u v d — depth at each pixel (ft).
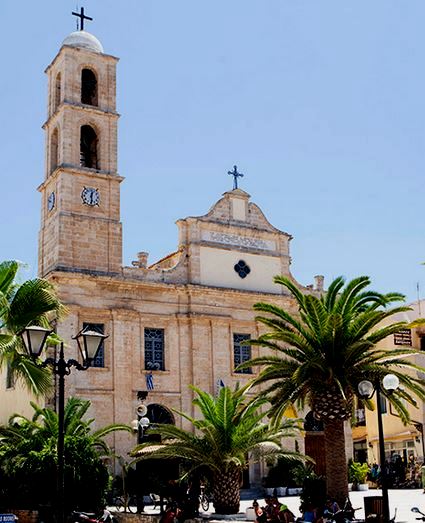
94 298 136.56
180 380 141.38
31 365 87.71
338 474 87.81
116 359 135.23
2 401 139.23
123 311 137.59
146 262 146.51
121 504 120.47
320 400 89.30
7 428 106.11
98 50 151.84
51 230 140.05
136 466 121.08
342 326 87.20
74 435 99.35
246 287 153.48
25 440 99.71
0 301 87.20
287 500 122.52
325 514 76.59
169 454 94.48
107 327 136.56
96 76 150.92
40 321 89.97
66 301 133.18
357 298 90.38
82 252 137.39
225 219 154.71
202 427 94.07
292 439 146.00
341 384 85.51
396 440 157.89
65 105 143.64
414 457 150.61
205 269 149.38
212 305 148.15
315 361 85.15
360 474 140.97
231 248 153.58
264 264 157.38
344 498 87.40
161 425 97.81
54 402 126.21
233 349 148.25
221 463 95.30
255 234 157.89
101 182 143.13
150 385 137.90
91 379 132.36
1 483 96.53
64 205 138.10
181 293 145.79
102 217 141.18
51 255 138.21
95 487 93.86
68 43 149.79
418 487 137.28
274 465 138.72
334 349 87.92
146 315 140.97
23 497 91.86
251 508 92.07
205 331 146.00
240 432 95.61
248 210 158.51
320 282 167.02
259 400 93.56
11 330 88.07
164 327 142.82
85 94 151.53
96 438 105.29
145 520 95.45
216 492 96.58
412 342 166.30
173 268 146.51
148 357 140.05
